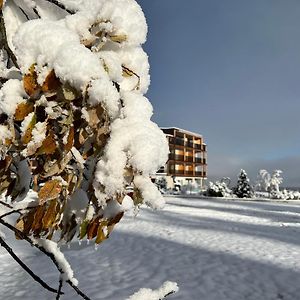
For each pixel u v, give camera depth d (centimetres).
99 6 91
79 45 77
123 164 81
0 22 85
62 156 78
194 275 937
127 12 91
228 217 2227
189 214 2303
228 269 993
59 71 75
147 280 888
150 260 1077
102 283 857
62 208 84
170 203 3222
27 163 96
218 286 854
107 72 85
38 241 93
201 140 7900
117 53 95
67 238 95
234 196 4825
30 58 77
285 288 841
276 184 4991
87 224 88
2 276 873
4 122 75
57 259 95
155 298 106
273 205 3503
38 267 944
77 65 75
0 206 86
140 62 97
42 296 754
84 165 88
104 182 81
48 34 77
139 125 85
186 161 7194
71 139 75
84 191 94
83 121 79
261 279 908
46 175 78
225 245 1307
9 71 85
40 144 74
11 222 94
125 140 82
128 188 85
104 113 77
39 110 75
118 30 91
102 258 1080
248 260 1091
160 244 1307
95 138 81
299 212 2753
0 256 1020
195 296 789
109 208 89
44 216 83
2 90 76
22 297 751
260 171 5069
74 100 77
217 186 4834
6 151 75
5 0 95
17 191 94
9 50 85
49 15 98
